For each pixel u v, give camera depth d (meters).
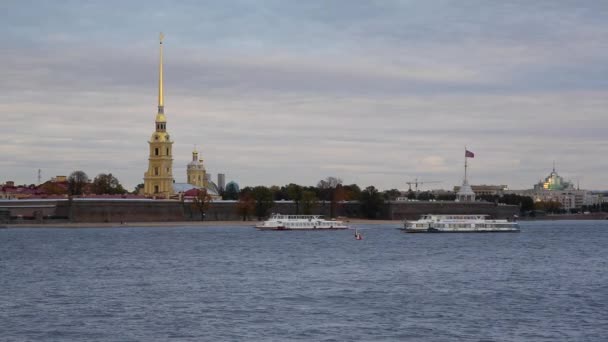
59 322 103.19
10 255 199.88
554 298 122.25
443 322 103.19
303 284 138.50
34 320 104.50
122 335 95.94
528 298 122.12
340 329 98.94
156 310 111.12
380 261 183.50
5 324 102.06
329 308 112.75
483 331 98.25
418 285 137.00
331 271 160.38
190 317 106.12
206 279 146.38
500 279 146.00
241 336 95.19
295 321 103.56
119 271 161.38
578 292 128.88
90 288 133.62
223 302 117.81
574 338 95.12
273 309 111.88
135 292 128.50
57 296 124.25
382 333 96.94
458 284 138.38
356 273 156.25
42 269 165.12
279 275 152.88
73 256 197.75
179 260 186.62
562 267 169.00
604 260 187.38
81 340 93.62
